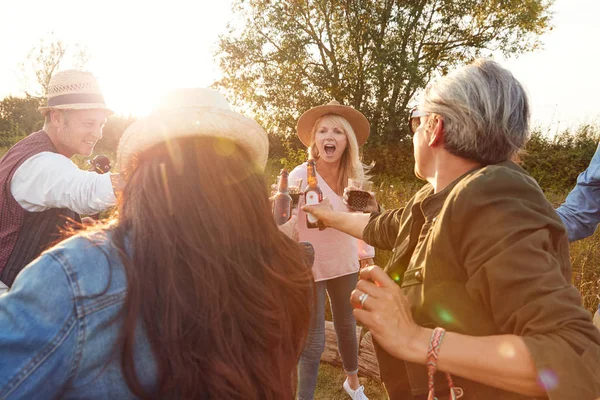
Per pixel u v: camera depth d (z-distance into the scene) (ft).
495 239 3.01
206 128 3.03
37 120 77.10
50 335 2.40
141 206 2.85
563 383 2.56
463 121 3.56
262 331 2.96
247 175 3.16
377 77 56.18
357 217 6.36
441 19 59.26
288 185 8.91
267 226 3.21
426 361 3.08
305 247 3.84
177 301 2.65
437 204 3.72
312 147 9.95
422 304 3.51
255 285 2.94
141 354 2.62
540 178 48.78
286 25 57.77
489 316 3.20
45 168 6.63
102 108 7.58
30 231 6.81
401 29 57.31
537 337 2.75
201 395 2.72
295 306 3.32
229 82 61.00
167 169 2.95
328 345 11.28
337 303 9.37
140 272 2.66
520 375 2.75
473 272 3.14
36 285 2.45
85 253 2.60
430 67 59.41
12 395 2.32
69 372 2.48
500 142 3.57
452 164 3.76
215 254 2.82
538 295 2.80
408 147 54.95
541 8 56.85
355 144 9.72
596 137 49.70
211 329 2.71
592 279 12.85
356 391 9.56
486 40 59.06
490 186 3.17
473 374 2.95
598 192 6.57
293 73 59.26
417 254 3.76
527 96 3.68
